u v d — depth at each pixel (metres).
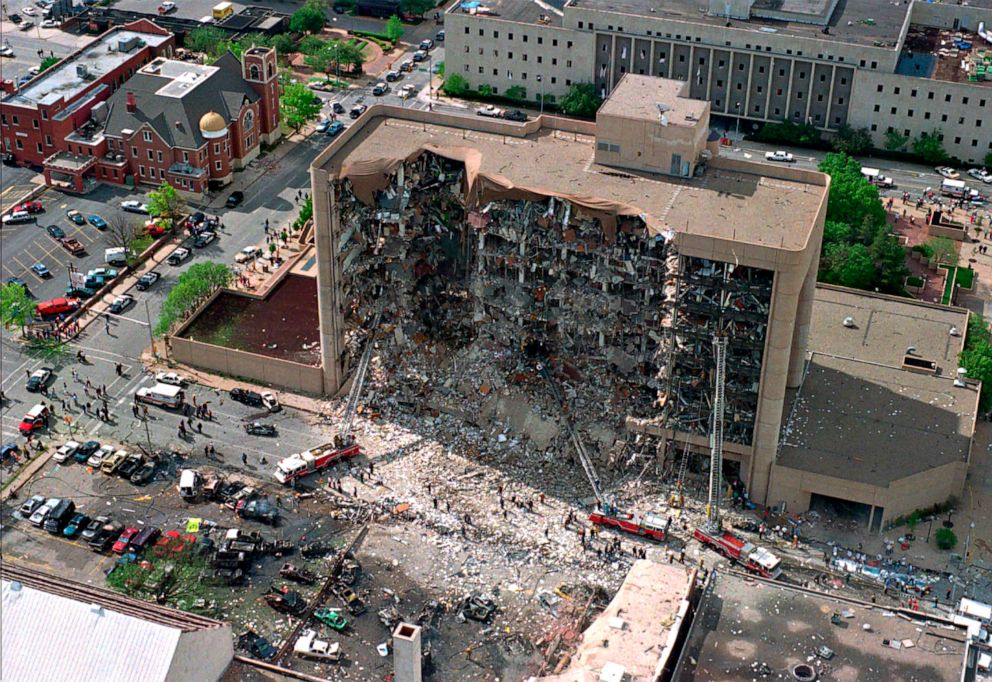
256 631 194.50
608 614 186.12
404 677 167.75
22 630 158.88
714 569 190.38
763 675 171.62
